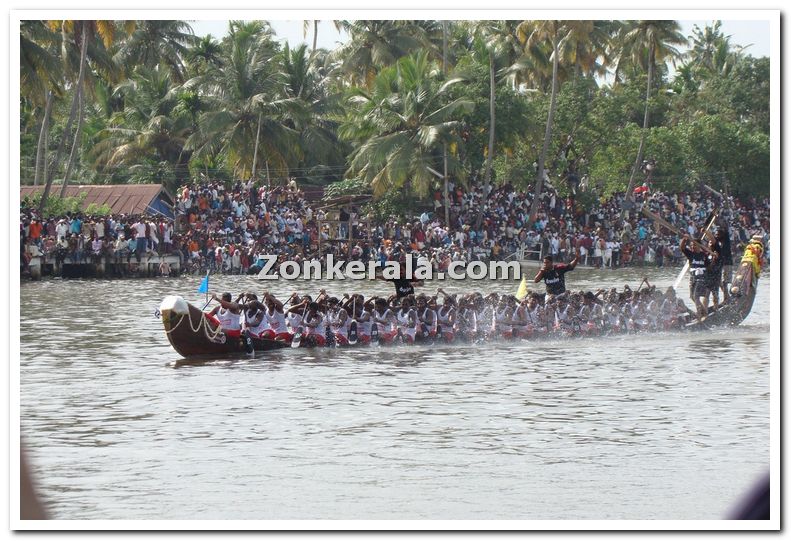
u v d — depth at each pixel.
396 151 94.06
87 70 89.69
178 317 36.88
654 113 129.12
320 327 41.44
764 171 122.69
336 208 97.31
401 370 35.75
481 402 29.72
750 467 22.27
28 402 29.52
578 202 110.06
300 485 20.97
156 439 24.94
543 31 100.19
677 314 47.91
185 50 117.31
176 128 111.75
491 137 98.62
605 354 40.09
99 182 117.06
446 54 108.19
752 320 52.72
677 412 28.20
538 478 21.47
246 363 37.06
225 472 21.98
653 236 105.75
